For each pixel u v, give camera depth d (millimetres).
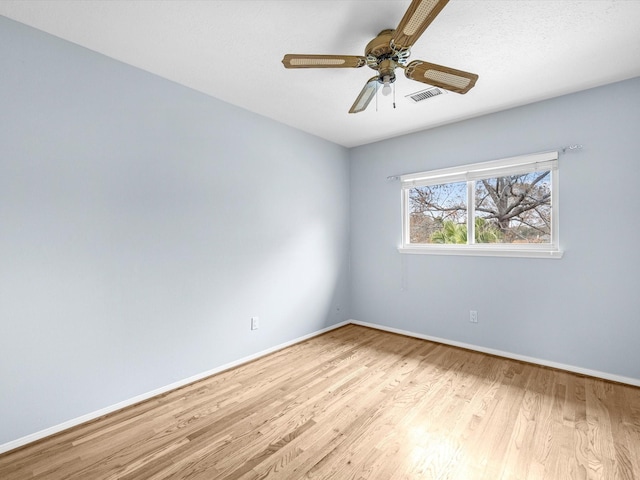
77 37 1919
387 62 1733
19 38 1776
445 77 1843
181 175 2508
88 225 2029
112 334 2133
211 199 2709
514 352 2982
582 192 2615
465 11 1683
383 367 2822
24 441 1782
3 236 1727
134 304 2242
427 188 3613
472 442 1780
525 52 2070
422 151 3564
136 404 2225
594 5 1642
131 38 1934
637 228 2398
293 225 3467
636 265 2406
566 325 2709
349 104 2875
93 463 1637
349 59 1714
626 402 2182
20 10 1682
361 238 4152
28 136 1802
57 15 1722
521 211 2986
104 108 2098
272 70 2301
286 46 2018
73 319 1970
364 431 1889
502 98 2742
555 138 2729
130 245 2221
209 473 1562
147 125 2311
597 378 2559
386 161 3883
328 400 2252
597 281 2562
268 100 2801
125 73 2197
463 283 3289
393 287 3846
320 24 1799
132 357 2229
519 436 1827
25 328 1796
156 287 2359
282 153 3334
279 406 2178
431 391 2369
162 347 2391
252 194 3045
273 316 3238
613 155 2482
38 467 1611
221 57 2137
